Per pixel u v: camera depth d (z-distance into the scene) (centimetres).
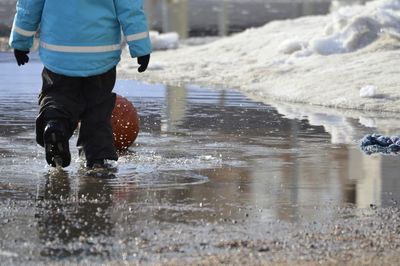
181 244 1123
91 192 1394
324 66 2823
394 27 3016
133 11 1538
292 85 2652
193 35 4734
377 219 1255
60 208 1295
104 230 1183
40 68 3167
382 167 1605
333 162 1650
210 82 2886
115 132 1720
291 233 1179
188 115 2212
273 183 1473
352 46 2989
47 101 1544
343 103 2388
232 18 5800
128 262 1048
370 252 1101
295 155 1716
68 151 1522
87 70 1549
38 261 1052
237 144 1828
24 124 2034
